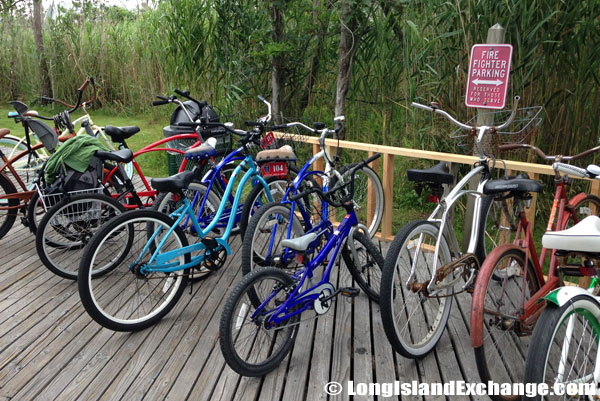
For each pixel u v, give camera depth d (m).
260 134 3.39
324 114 6.25
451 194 2.53
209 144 3.32
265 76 6.15
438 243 2.36
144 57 9.66
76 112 10.80
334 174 3.39
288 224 3.14
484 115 3.27
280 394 2.38
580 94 3.97
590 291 2.31
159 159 6.97
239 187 3.24
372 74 5.50
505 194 2.53
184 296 3.28
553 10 3.89
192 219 2.94
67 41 10.77
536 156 4.32
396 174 5.30
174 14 6.13
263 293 2.72
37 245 3.27
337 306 3.14
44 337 2.81
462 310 3.08
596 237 1.79
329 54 5.72
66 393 2.36
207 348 2.71
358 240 3.00
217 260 3.07
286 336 2.56
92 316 2.67
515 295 2.83
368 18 4.99
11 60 11.55
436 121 4.75
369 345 2.74
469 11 4.09
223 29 5.88
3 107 11.27
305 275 2.54
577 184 4.36
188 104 4.43
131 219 2.73
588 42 3.98
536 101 4.23
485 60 3.14
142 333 2.86
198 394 2.35
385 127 5.41
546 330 1.81
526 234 2.37
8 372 2.50
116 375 2.49
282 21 5.59
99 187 3.47
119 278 3.47
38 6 10.62
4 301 3.20
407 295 3.18
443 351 2.70
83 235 3.53
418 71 4.71
